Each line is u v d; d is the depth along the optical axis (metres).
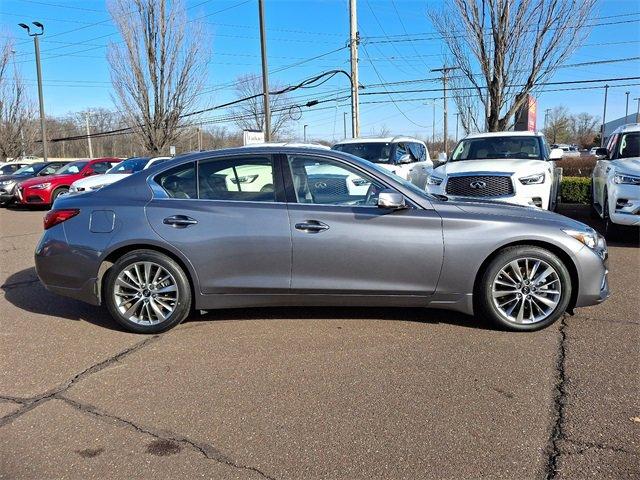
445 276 4.35
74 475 2.62
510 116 13.57
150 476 2.60
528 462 2.66
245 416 3.15
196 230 4.42
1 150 39.28
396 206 4.23
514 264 4.36
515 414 3.11
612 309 4.98
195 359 4.00
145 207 4.51
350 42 17.59
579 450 2.75
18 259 8.20
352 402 3.29
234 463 2.70
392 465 2.66
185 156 4.71
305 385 3.53
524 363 3.81
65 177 16.86
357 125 18.00
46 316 5.12
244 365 3.87
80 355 4.12
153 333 4.55
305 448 2.82
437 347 4.13
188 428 3.03
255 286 4.44
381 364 3.84
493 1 12.91
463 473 2.59
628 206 7.73
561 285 4.36
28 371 3.84
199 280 4.46
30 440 2.93
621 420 3.02
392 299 4.43
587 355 3.92
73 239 4.54
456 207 4.46
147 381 3.64
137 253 4.49
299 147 4.63
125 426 3.06
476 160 9.00
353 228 4.33
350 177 4.48
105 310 5.28
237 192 4.54
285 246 4.36
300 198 4.46
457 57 14.64
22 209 17.19
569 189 13.27
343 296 4.43
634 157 8.51
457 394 3.37
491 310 4.39
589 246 4.37
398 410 3.19
